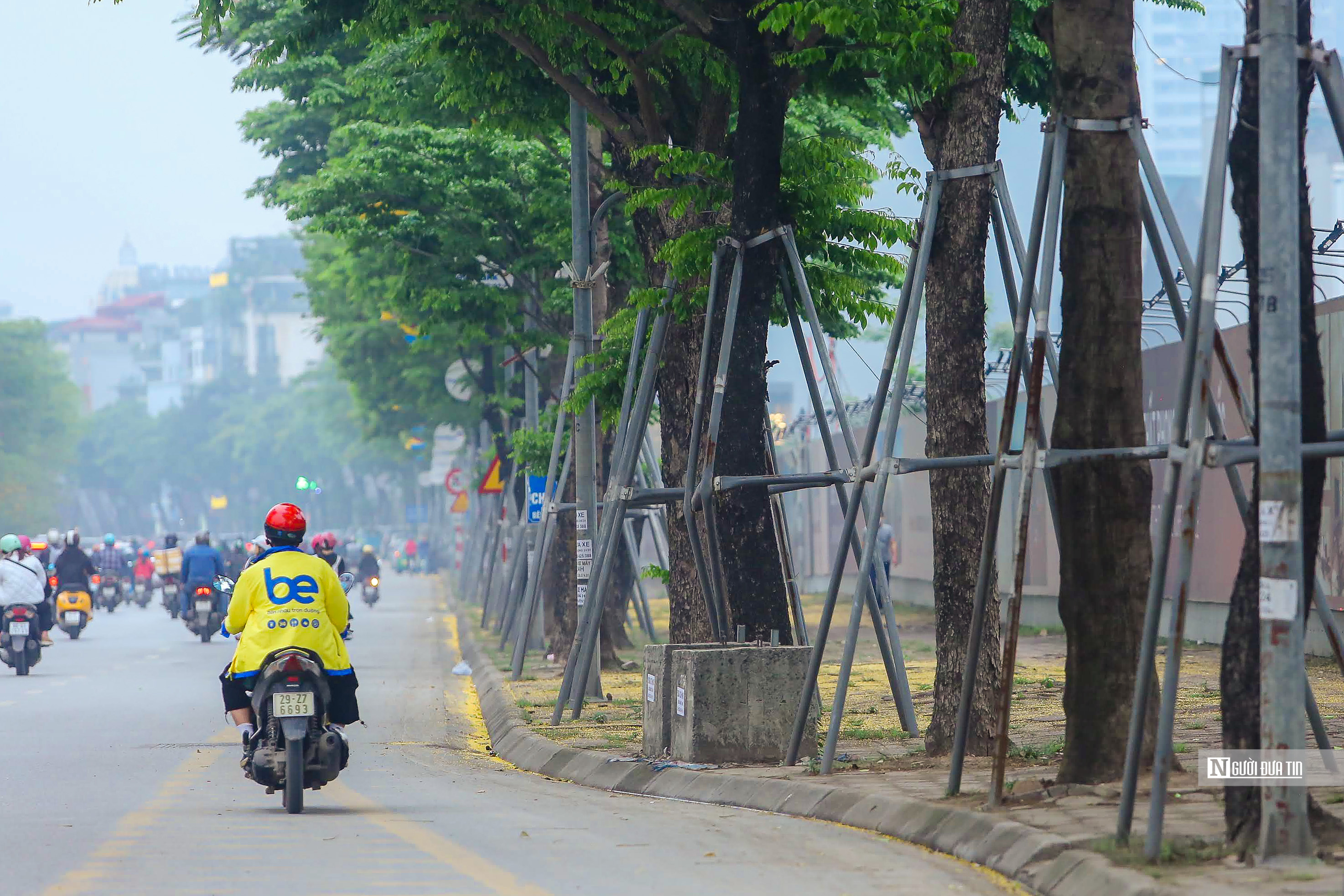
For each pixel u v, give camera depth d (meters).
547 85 64.50
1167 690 27.31
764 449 52.38
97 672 93.00
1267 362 26.81
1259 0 27.64
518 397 120.12
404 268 96.38
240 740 58.69
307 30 63.62
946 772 40.91
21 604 90.25
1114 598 35.31
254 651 39.88
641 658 94.69
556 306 90.12
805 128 79.62
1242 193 28.98
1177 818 30.86
